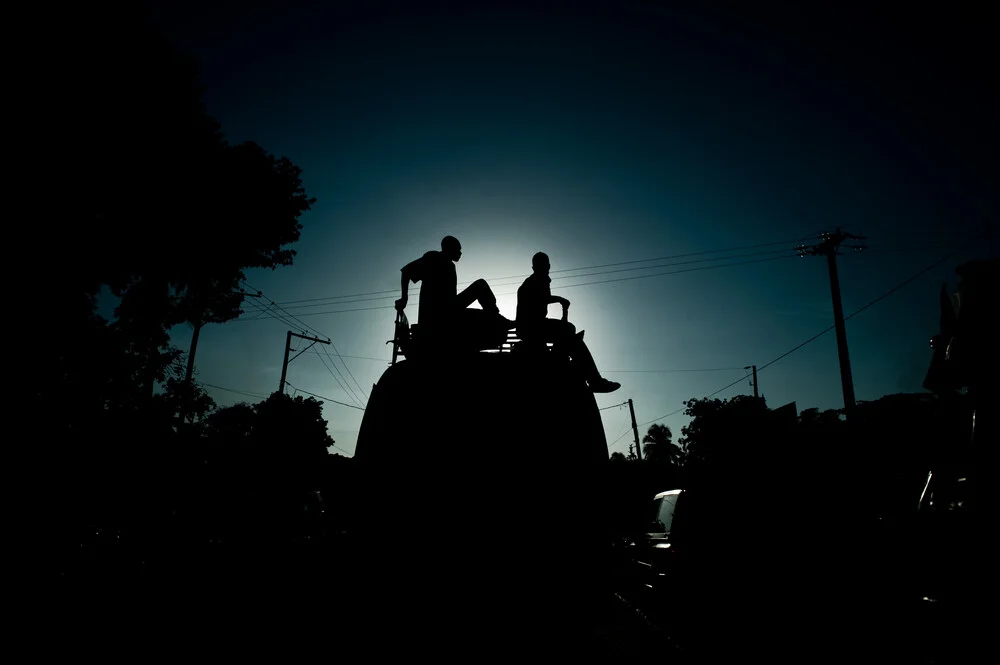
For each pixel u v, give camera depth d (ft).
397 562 14.24
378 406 15.48
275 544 65.10
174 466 51.60
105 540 42.29
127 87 38.63
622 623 28.35
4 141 34.99
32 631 25.38
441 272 19.43
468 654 13.84
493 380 15.42
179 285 49.14
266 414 102.94
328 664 17.01
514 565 14.16
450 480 14.64
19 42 34.60
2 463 34.96
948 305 24.54
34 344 36.83
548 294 19.54
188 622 27.66
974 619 17.46
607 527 14.51
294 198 48.85
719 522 25.39
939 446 25.20
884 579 20.27
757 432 25.52
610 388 17.97
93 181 38.86
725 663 20.85
